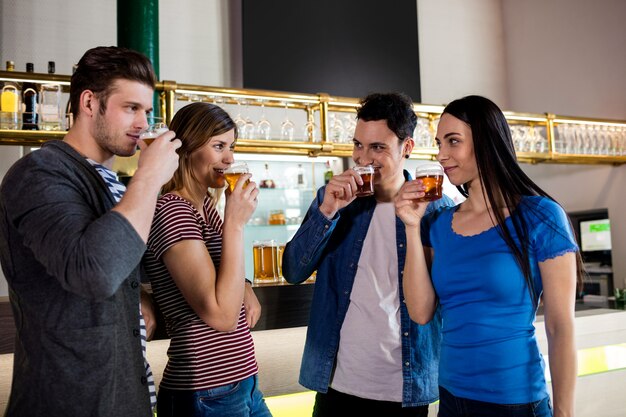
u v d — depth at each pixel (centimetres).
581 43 506
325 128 374
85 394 115
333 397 178
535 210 140
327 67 504
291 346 253
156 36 368
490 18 603
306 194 517
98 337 117
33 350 115
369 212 187
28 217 110
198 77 473
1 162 373
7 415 117
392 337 173
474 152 149
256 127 372
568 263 136
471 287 144
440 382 150
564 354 133
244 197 145
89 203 121
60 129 309
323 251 190
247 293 168
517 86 586
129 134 127
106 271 105
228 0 491
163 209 142
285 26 489
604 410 242
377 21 531
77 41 436
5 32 415
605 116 483
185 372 141
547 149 462
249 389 150
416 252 161
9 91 301
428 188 155
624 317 333
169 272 143
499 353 138
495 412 136
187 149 154
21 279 115
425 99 561
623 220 464
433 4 578
